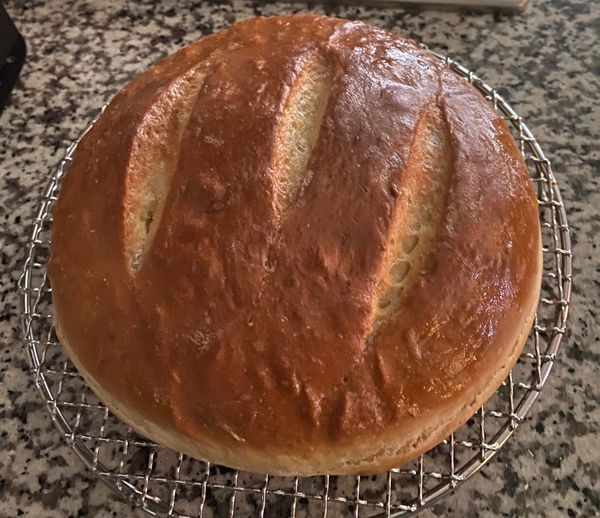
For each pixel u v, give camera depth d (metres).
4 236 0.29
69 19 0.37
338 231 0.20
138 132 0.22
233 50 0.25
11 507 0.23
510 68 0.34
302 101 0.23
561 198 0.28
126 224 0.21
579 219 0.28
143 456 0.23
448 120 0.22
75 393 0.25
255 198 0.20
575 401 0.24
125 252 0.21
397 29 0.36
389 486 0.21
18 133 0.33
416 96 0.23
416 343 0.19
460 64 0.34
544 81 0.33
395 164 0.21
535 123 0.32
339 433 0.19
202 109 0.22
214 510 0.22
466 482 0.23
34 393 0.25
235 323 0.19
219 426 0.19
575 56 0.34
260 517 0.22
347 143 0.21
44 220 0.29
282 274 0.20
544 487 0.22
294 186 0.21
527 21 0.36
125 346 0.20
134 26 0.37
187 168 0.21
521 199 0.22
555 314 0.26
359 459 0.19
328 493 0.22
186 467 0.23
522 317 0.21
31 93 0.34
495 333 0.20
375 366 0.19
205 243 0.20
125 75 0.35
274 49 0.25
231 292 0.20
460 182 0.21
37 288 0.27
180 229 0.20
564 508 0.22
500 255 0.21
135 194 0.22
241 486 0.23
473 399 0.20
